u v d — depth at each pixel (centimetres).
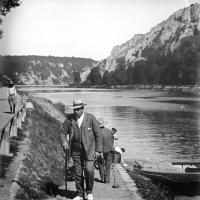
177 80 15700
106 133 1039
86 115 782
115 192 925
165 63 18425
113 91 16412
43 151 1212
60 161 1257
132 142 3197
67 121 790
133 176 1245
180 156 2583
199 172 1753
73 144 782
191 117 5341
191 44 15950
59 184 927
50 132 1766
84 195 834
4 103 2575
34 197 751
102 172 1047
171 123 4650
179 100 9238
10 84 1756
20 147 1096
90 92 15125
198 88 13700
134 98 10250
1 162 880
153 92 14688
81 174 788
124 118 5234
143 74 19375
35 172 923
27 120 1719
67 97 10338
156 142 3194
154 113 5944
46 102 3578
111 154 1034
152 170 1830
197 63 14688
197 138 3416
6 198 662
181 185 1689
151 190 1088
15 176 796
